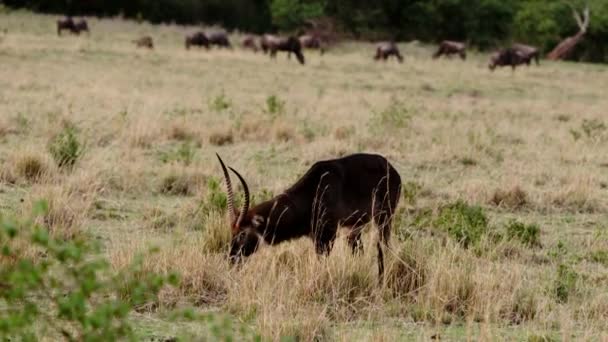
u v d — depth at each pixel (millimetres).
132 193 42719
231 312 26500
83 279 14578
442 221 36438
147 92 88750
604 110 100250
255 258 29781
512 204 44594
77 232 33750
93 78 98625
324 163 29875
